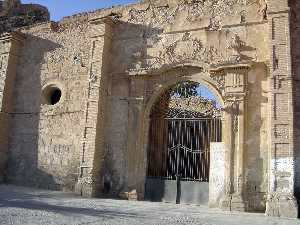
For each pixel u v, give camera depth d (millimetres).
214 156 15727
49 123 20078
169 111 18266
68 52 20500
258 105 15195
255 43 15688
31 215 10000
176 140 17516
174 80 17188
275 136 13844
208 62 16484
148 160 17406
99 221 9641
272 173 13609
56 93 21375
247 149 14977
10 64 21719
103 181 17531
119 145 17625
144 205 14602
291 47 15148
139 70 17625
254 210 14344
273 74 14359
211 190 15461
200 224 10023
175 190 16719
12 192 16719
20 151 20703
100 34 18641
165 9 18016
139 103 17469
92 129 17703
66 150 19125
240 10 16312
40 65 21359
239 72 15570
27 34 22344
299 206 13516
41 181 19578
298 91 14750
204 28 16859
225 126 15438
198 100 24344
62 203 13750
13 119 21422
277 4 14938
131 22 18703
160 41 17734
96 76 18234
